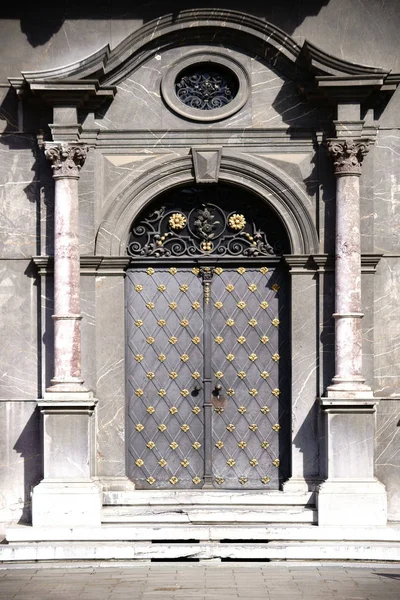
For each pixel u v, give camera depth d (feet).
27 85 48.03
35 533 45.57
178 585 39.96
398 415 48.19
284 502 47.47
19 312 48.78
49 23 48.93
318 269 48.26
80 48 48.91
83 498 46.09
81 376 48.11
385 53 48.70
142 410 49.60
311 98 48.21
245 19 48.03
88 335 48.42
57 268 47.29
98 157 48.78
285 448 49.34
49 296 48.37
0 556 44.37
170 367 49.60
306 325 48.39
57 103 47.80
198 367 49.60
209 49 48.70
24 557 44.39
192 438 49.55
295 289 48.42
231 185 49.26
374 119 48.65
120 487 48.32
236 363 49.60
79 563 44.09
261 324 49.60
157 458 49.49
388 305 48.42
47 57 48.91
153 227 49.65
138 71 48.91
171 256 49.57
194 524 46.50
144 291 49.80
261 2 48.67
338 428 46.55
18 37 48.91
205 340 49.55
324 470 47.60
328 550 44.39
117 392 48.57
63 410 46.50
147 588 39.47
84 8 48.91
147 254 49.55
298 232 48.55
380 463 48.16
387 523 47.47
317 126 48.49
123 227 48.67
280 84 48.73
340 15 48.75
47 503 46.06
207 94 49.03
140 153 48.80
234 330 49.65
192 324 49.67
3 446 48.57
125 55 48.29
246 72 48.67
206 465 49.37
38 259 48.16
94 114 48.80
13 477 48.52
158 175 48.67
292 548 44.39
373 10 48.78
